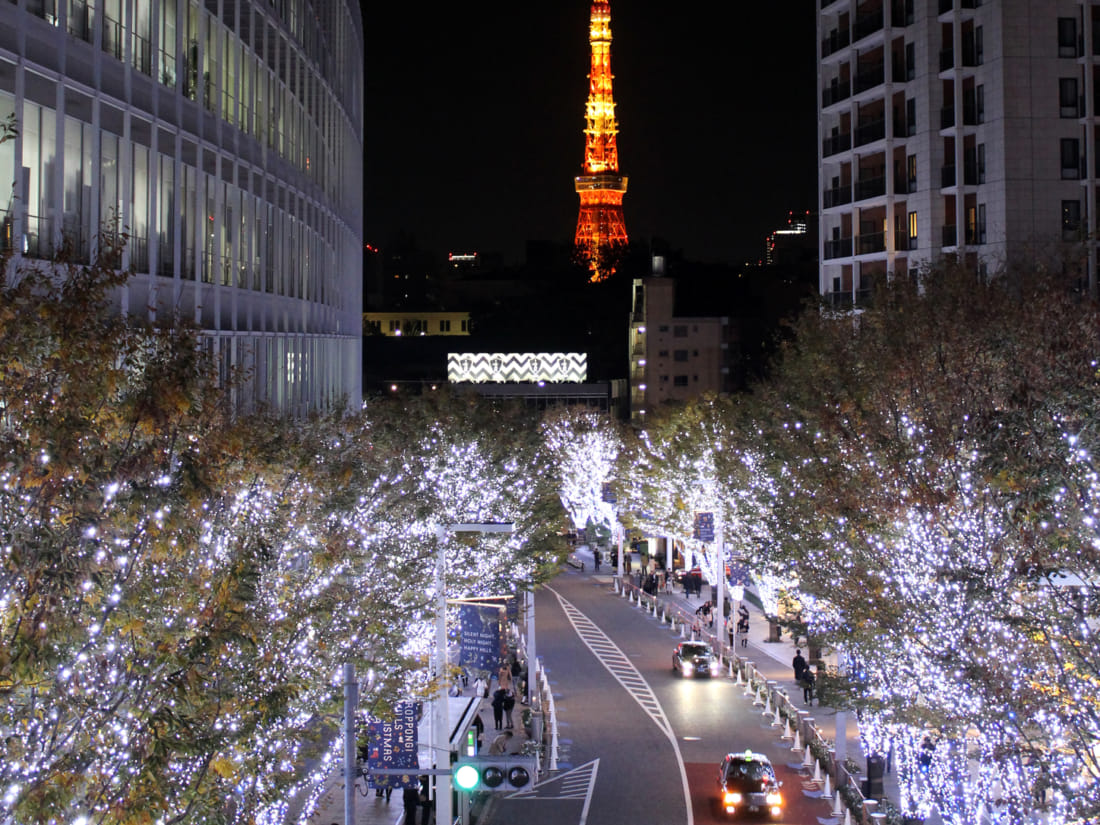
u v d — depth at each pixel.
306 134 47.38
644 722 43.00
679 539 63.72
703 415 63.53
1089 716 16.53
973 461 23.39
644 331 121.44
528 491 47.34
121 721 13.15
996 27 59.66
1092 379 18.69
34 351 13.55
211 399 18.52
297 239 45.88
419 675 30.08
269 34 41.22
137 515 13.26
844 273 71.94
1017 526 19.17
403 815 30.92
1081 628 17.44
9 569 11.93
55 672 12.48
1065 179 59.56
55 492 12.65
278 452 23.31
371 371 149.12
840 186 71.38
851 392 30.22
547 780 35.78
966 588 19.30
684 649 51.47
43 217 24.86
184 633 13.95
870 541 26.52
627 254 166.50
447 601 32.59
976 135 61.47
